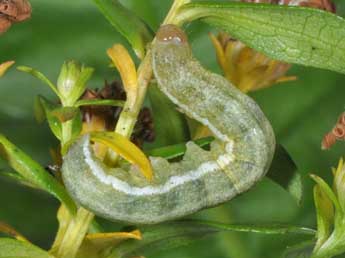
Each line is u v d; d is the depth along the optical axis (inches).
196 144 4.8
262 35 4.7
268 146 4.8
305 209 8.1
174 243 5.0
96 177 4.6
